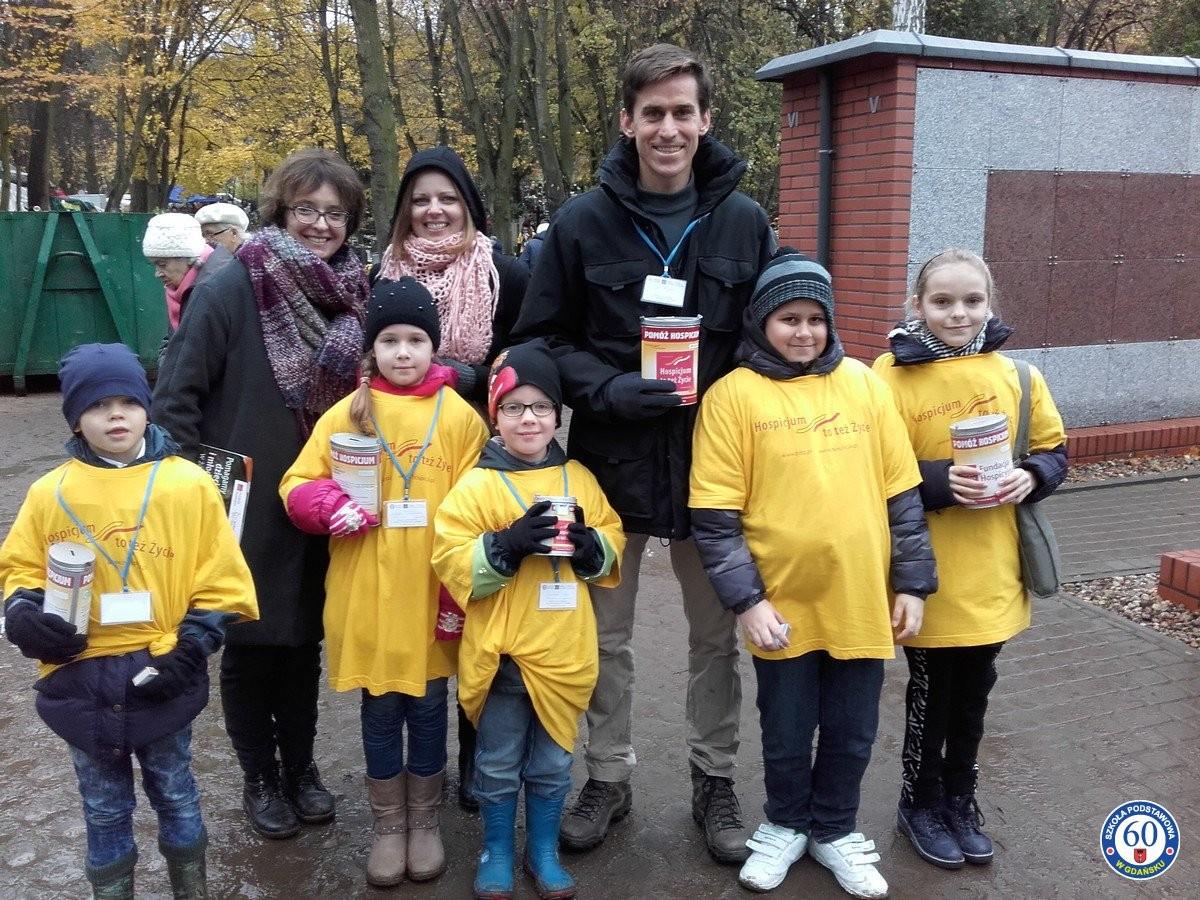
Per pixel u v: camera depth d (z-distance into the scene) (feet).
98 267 36.11
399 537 8.94
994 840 9.82
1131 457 24.59
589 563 8.66
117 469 7.73
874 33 21.95
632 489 9.22
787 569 8.74
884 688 13.29
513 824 9.14
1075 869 9.36
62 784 10.97
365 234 52.60
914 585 8.77
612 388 8.72
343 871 9.49
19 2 51.16
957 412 9.13
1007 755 11.37
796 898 9.01
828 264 24.47
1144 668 13.57
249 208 86.53
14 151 70.08
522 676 8.76
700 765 10.03
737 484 8.84
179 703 7.93
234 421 9.30
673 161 8.80
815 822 9.36
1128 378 25.05
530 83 52.95
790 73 24.66
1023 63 22.50
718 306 9.15
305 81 67.31
